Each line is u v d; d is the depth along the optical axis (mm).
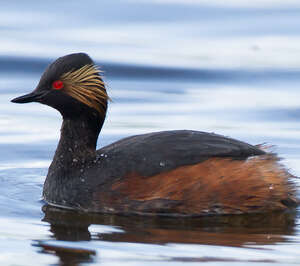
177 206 15547
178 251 13406
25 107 24781
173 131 16594
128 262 12836
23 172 18891
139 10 32812
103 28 31344
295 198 16281
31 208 16141
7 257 13086
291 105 24594
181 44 30250
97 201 15875
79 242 13867
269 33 31234
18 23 31500
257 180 15695
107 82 27250
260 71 28031
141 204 15617
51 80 17031
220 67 28312
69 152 16828
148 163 15773
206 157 15773
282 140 21266
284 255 13273
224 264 12773
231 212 15750
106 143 21031
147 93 26188
